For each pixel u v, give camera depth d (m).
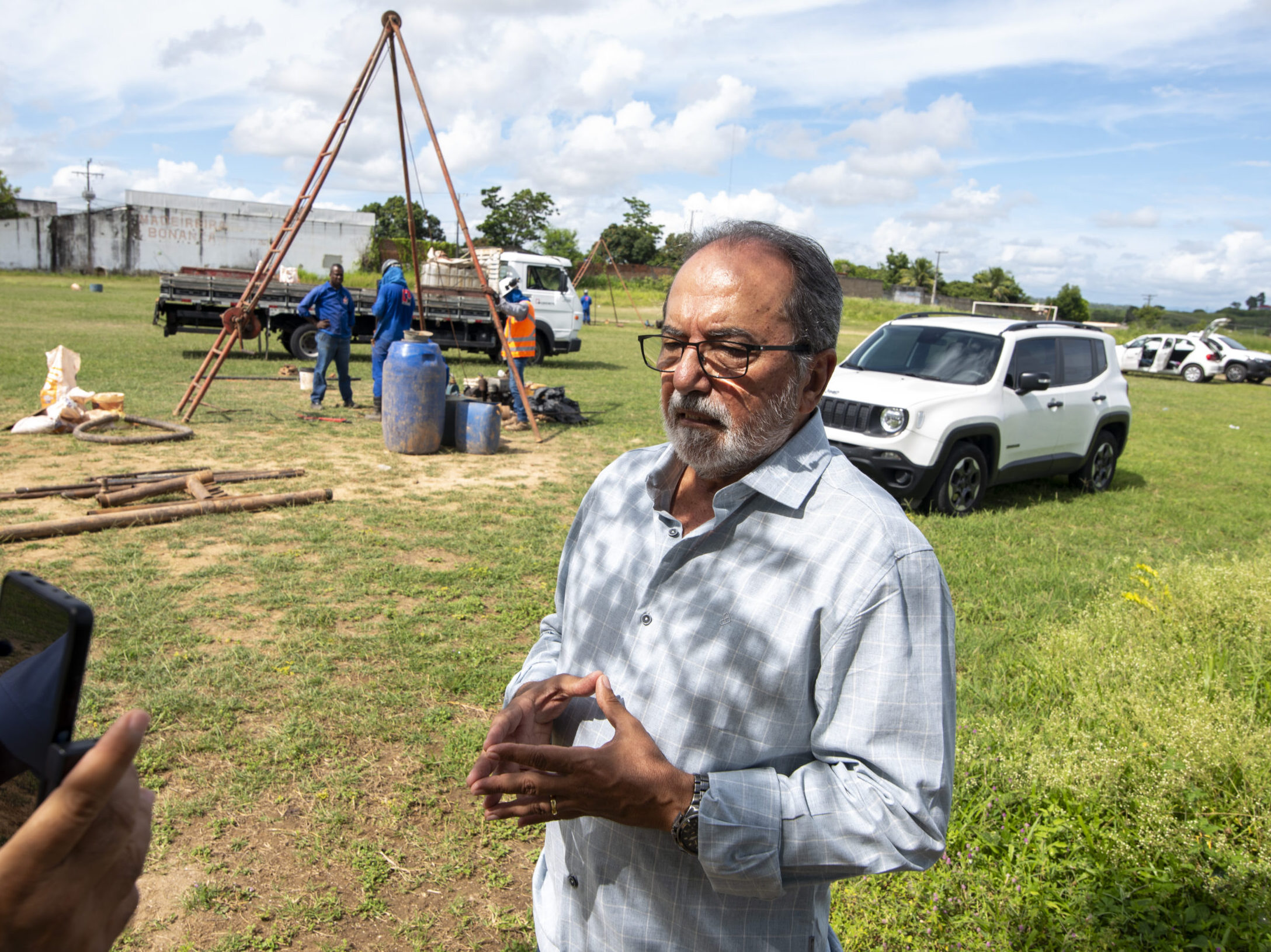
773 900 1.27
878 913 2.61
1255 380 27.70
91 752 0.55
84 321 21.45
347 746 3.47
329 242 56.69
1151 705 3.44
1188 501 9.53
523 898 2.79
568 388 15.17
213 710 3.61
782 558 1.27
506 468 8.73
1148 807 2.87
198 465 7.90
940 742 1.19
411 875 2.83
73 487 6.53
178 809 3.00
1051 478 10.62
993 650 4.82
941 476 7.96
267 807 3.07
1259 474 11.38
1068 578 6.19
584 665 1.45
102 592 4.76
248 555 5.56
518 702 1.31
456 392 10.20
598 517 1.56
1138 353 29.58
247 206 56.94
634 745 1.18
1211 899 2.59
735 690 1.26
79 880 0.61
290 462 8.28
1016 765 3.20
